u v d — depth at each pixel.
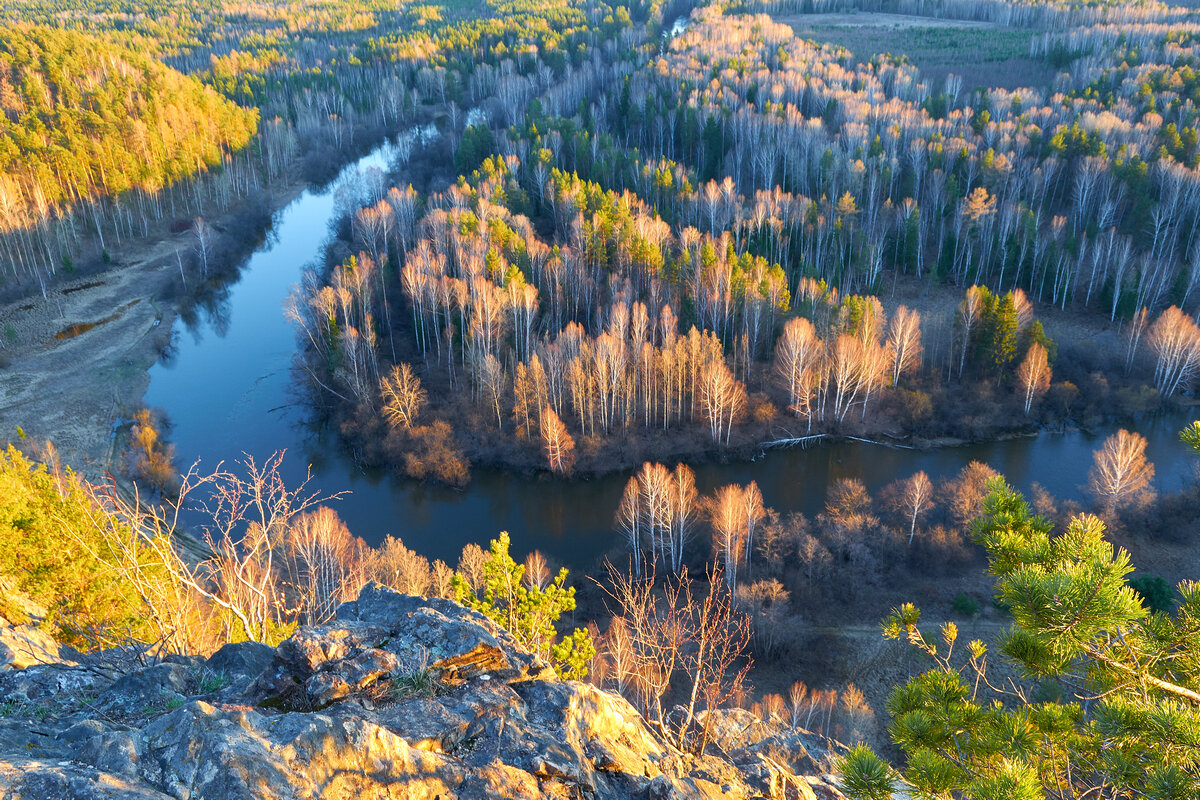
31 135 118.56
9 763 10.24
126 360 89.38
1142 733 10.69
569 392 78.81
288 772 10.77
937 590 54.91
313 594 37.69
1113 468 61.66
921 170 119.50
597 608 53.81
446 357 87.12
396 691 13.49
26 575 24.36
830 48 193.25
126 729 12.55
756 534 58.59
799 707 43.88
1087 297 97.06
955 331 84.44
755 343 85.88
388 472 73.44
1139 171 104.75
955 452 74.62
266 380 86.88
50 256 107.94
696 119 135.88
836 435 77.00
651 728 18.97
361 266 90.06
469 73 196.75
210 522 62.03
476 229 94.06
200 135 140.50
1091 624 10.26
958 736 12.73
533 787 12.26
